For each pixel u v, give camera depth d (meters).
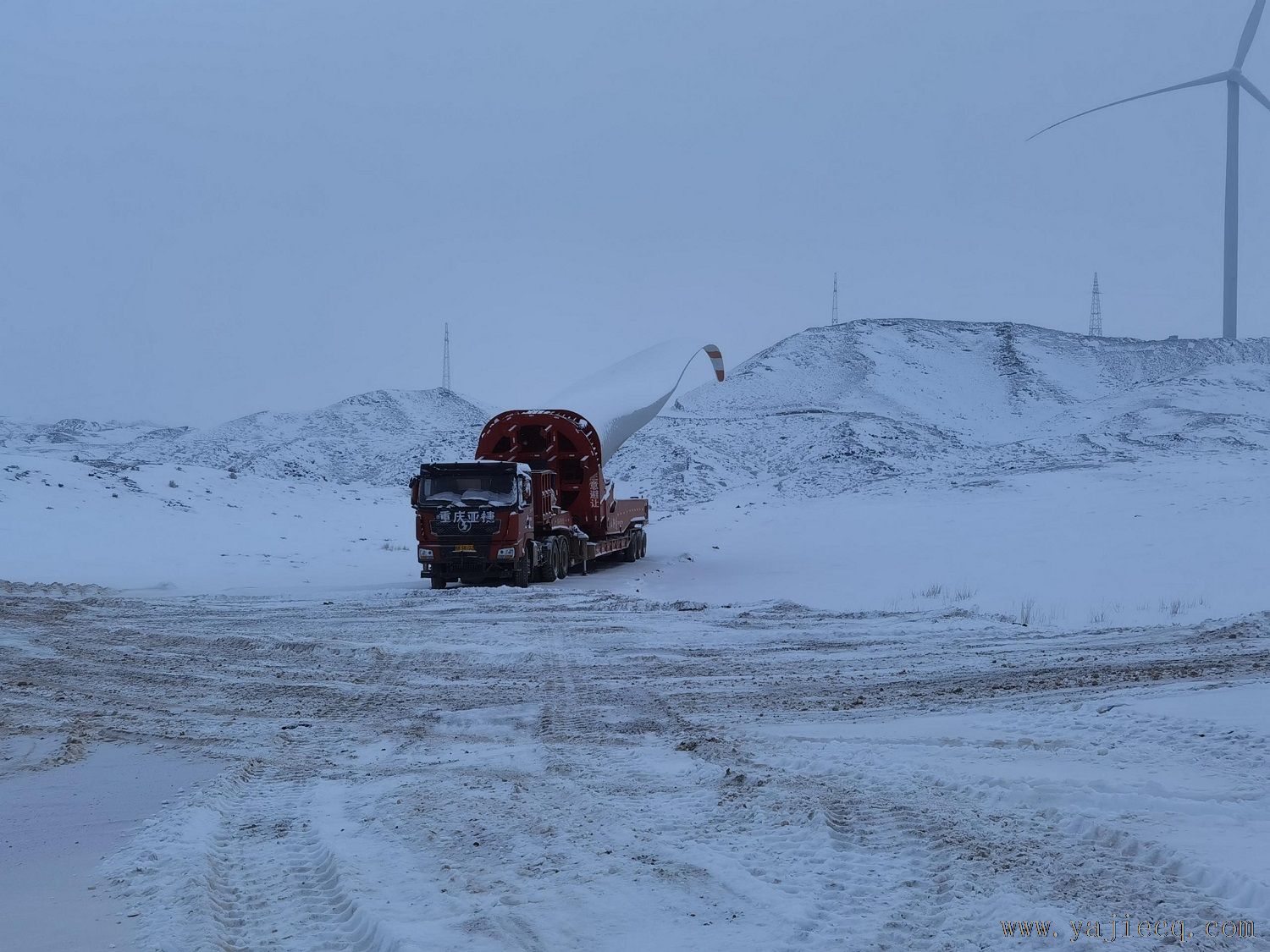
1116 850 6.50
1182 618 20.75
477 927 5.69
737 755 9.72
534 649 17.62
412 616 22.89
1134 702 11.26
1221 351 159.75
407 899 6.20
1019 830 6.96
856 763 9.02
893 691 13.56
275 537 44.66
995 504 43.41
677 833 7.33
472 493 29.19
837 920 5.60
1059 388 147.62
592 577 33.25
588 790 8.66
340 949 5.59
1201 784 7.82
